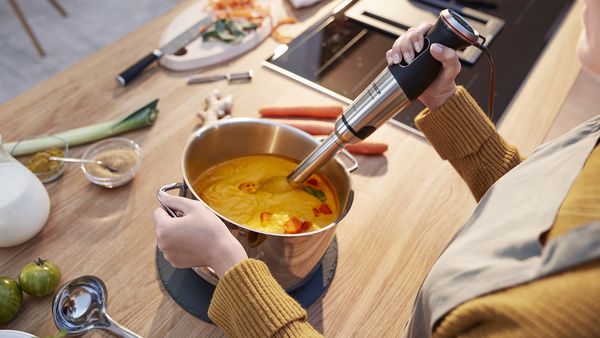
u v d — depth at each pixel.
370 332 0.83
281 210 0.89
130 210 0.97
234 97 1.23
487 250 0.53
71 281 0.80
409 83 0.72
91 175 0.98
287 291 0.85
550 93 1.34
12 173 0.88
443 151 0.90
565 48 1.50
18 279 0.84
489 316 0.46
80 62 1.28
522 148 1.18
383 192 1.06
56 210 0.96
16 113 1.13
